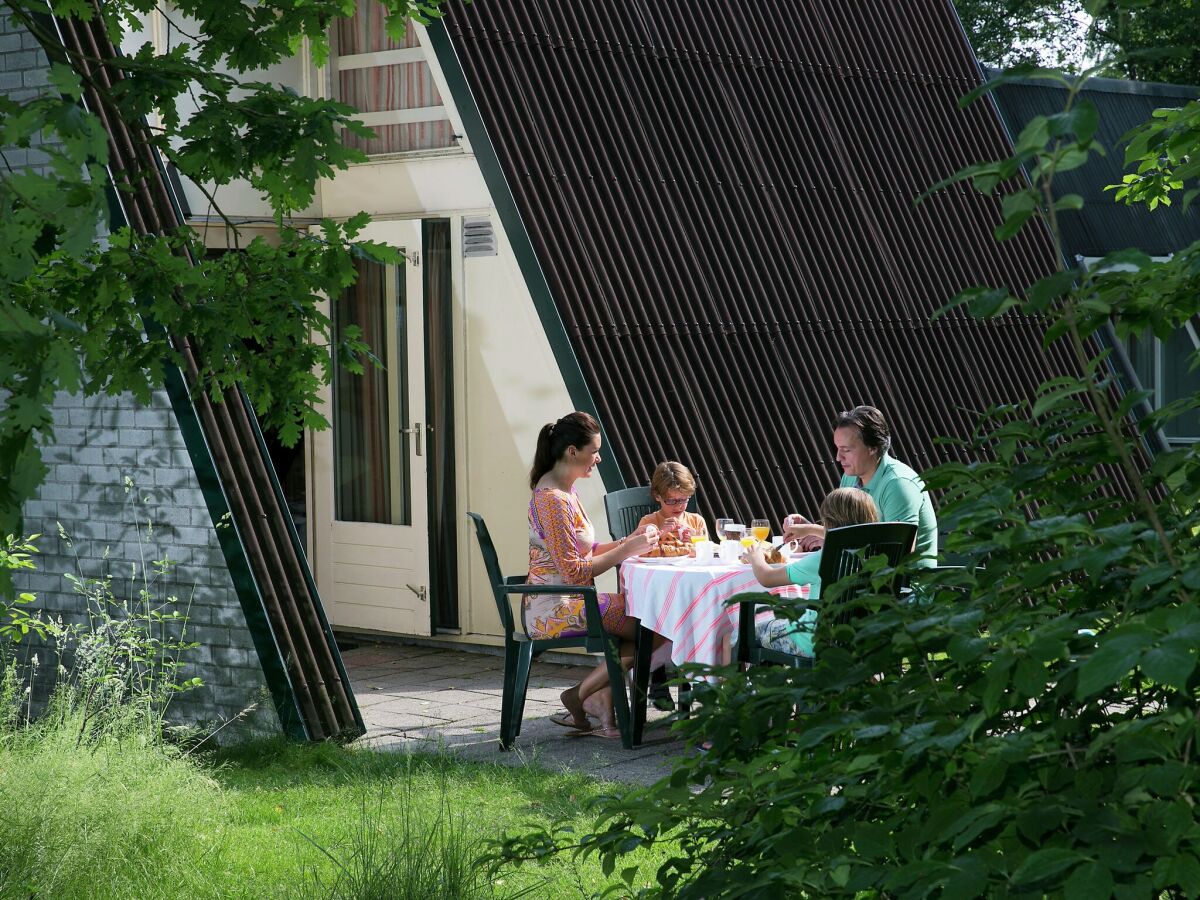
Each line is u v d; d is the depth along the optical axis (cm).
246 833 508
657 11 1004
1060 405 204
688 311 916
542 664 912
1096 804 164
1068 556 192
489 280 910
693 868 254
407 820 448
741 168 1006
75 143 218
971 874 162
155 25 894
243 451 696
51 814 453
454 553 942
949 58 1205
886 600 213
